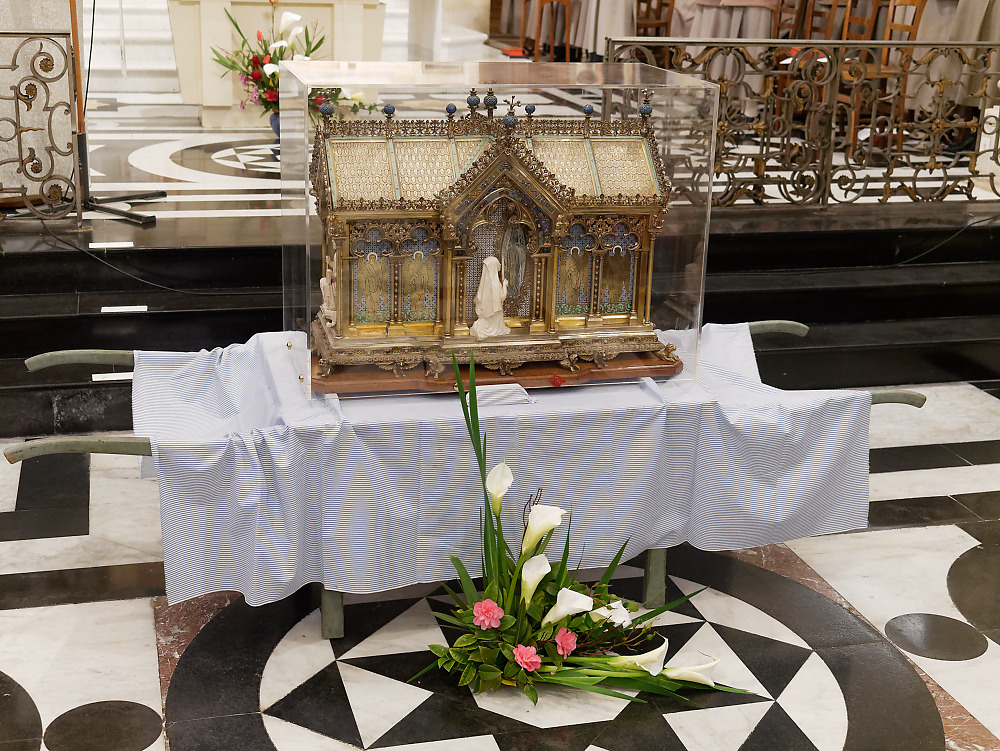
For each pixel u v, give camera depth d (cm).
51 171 483
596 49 860
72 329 425
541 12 914
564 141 284
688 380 300
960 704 272
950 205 599
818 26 802
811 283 508
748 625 302
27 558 325
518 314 290
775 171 686
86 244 458
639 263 293
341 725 254
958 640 301
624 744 250
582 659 266
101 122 777
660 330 298
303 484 260
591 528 285
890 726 261
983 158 686
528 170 271
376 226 269
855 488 309
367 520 266
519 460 274
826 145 575
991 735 260
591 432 276
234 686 268
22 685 266
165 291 458
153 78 896
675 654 286
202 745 246
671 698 269
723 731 256
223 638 289
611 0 827
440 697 265
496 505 259
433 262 278
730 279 512
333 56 744
